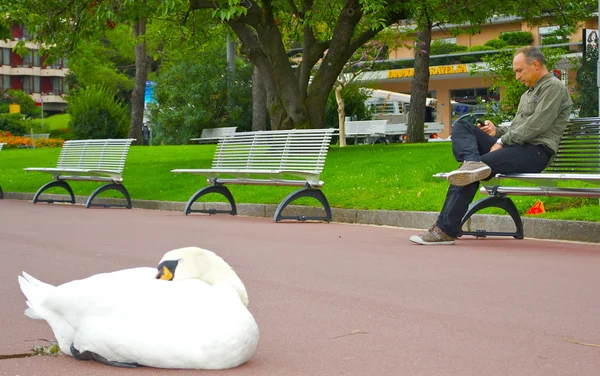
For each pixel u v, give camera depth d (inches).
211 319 136.7
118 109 1537.9
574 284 240.7
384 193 469.4
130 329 137.9
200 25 917.8
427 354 165.0
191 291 137.6
